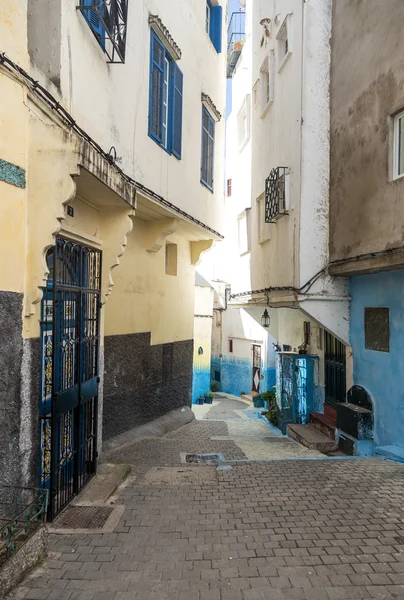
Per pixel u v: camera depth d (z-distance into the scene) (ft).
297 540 13.51
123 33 20.04
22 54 13.61
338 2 26.78
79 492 17.13
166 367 34.86
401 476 19.75
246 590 10.91
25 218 13.97
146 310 30.96
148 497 17.20
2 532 10.93
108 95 19.99
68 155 14.24
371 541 13.43
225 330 71.56
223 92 40.65
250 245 41.83
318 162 27.68
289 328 41.65
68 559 12.32
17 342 13.66
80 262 17.11
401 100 20.61
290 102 29.71
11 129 13.21
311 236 27.48
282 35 32.40
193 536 13.78
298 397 34.86
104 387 25.36
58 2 15.33
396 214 20.83
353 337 27.22
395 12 21.16
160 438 29.35
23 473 14.03
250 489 18.17
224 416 48.24
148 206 26.66
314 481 19.15
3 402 13.09
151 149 25.57
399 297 22.85
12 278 13.42
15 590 10.81
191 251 40.81
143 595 10.69
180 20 29.89
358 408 25.75
